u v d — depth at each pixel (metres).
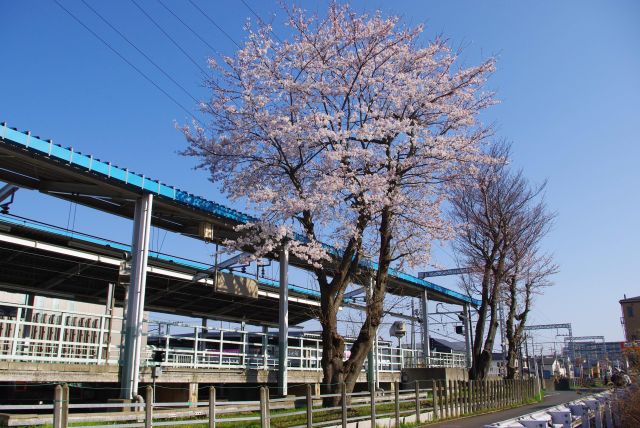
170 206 15.12
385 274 16.55
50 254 15.45
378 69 17.17
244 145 16.62
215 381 16.16
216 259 18.08
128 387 13.20
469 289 29.64
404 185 17.02
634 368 16.55
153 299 20.16
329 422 12.07
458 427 14.21
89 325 15.07
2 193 14.45
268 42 16.88
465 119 17.50
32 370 11.73
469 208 25.56
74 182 13.89
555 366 72.19
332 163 15.58
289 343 28.31
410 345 40.25
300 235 16.61
